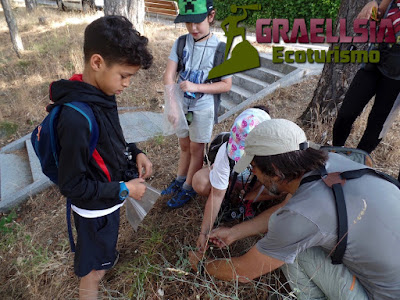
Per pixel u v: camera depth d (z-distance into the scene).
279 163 1.23
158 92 5.38
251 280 1.66
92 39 1.20
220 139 2.11
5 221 2.91
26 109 4.98
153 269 2.00
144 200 1.86
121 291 1.94
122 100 5.12
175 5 9.54
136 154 1.81
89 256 1.67
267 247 1.37
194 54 2.12
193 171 2.42
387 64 1.96
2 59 7.06
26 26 10.01
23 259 2.39
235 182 2.08
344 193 1.24
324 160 1.28
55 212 2.90
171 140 3.69
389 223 1.18
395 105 2.08
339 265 1.42
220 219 2.14
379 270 1.24
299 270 1.58
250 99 4.39
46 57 6.86
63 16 11.12
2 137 4.44
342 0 2.73
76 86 1.26
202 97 2.14
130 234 2.39
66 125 1.21
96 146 1.39
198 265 1.87
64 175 1.29
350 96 2.28
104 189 1.40
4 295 2.19
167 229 2.31
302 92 4.38
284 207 1.28
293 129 1.24
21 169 3.76
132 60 1.23
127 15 6.96
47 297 2.07
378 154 2.73
